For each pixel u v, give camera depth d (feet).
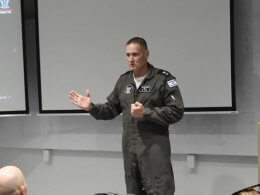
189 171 11.30
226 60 10.31
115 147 11.89
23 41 12.03
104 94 11.44
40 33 11.90
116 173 12.09
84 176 12.47
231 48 10.23
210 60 10.46
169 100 8.27
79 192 12.55
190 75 10.65
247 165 10.76
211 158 11.09
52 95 11.89
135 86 8.55
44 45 11.89
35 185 13.05
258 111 10.43
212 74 10.46
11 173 3.33
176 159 11.41
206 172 11.15
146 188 8.43
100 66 11.44
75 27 11.62
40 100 12.00
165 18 10.78
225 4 10.23
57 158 12.75
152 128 8.31
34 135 12.78
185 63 10.68
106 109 8.95
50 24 11.81
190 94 10.67
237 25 10.49
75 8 11.59
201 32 10.49
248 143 10.58
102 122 12.00
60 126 12.48
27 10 12.27
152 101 8.39
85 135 12.21
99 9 11.37
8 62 12.16
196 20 10.52
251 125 10.52
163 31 10.82
